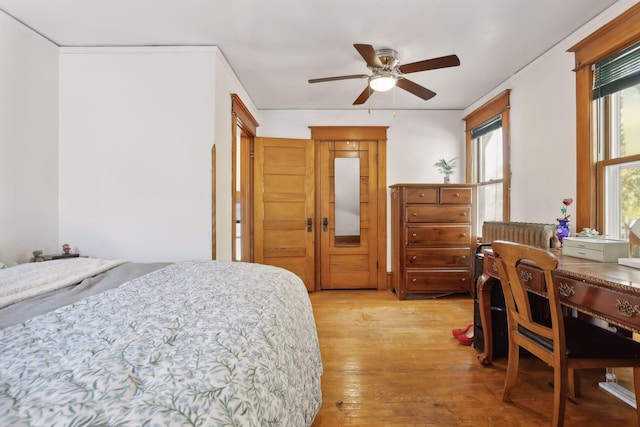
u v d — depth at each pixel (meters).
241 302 1.02
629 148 1.94
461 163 4.08
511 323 1.67
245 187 3.81
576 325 1.54
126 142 2.40
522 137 2.86
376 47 2.44
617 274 1.27
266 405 0.66
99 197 2.41
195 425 0.50
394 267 3.91
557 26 2.19
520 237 2.42
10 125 2.07
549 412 1.58
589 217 2.13
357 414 1.57
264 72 2.92
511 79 3.01
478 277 2.31
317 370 1.38
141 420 0.48
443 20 2.11
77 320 0.83
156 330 0.77
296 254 3.87
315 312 3.12
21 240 2.14
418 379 1.88
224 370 0.63
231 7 1.97
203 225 2.41
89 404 0.50
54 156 2.37
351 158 4.07
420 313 3.08
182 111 2.41
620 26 1.88
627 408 1.61
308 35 2.29
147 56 2.41
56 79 2.39
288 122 4.04
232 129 2.85
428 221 3.58
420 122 4.07
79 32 2.24
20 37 2.12
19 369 0.58
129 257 2.41
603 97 2.08
